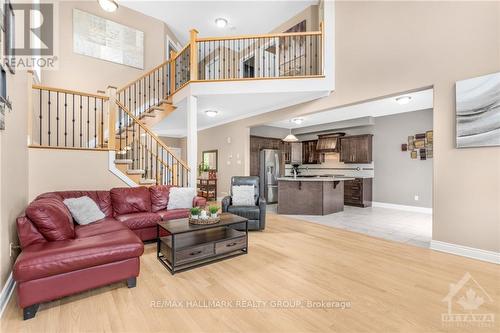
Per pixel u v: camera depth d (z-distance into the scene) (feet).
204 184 27.22
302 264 9.17
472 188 9.79
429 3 10.98
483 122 9.37
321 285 7.58
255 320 5.90
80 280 6.61
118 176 13.46
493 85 9.16
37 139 15.06
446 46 10.44
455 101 10.16
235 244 10.02
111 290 7.27
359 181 22.82
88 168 12.67
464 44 9.94
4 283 6.57
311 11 18.74
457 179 10.15
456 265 9.07
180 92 17.15
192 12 20.53
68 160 12.13
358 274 8.34
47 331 5.48
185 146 33.55
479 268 8.80
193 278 8.05
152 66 21.70
